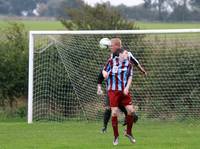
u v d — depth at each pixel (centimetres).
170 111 4628
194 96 4594
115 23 5694
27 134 3838
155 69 4634
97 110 4706
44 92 4775
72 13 5888
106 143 3400
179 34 4619
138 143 3400
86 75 4734
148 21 11675
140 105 4641
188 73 4600
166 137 3688
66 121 4750
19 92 5144
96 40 4731
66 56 4769
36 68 4797
